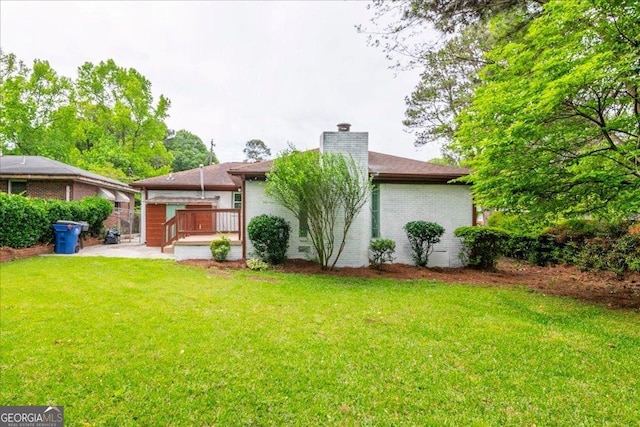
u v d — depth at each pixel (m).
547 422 2.69
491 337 4.50
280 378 3.30
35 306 5.47
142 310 5.37
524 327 4.93
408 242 10.81
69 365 3.47
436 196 10.95
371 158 12.62
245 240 10.40
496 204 7.35
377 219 10.82
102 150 27.45
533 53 6.50
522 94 5.97
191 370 3.43
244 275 8.54
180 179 17.05
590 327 5.01
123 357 3.68
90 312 5.21
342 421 2.67
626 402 2.99
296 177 8.52
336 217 9.97
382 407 2.86
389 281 8.30
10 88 27.06
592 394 3.12
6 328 4.46
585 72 5.11
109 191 19.78
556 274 9.62
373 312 5.57
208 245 10.65
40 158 18.36
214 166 20.14
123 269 8.89
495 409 2.86
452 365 3.66
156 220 16.19
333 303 6.08
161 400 2.90
